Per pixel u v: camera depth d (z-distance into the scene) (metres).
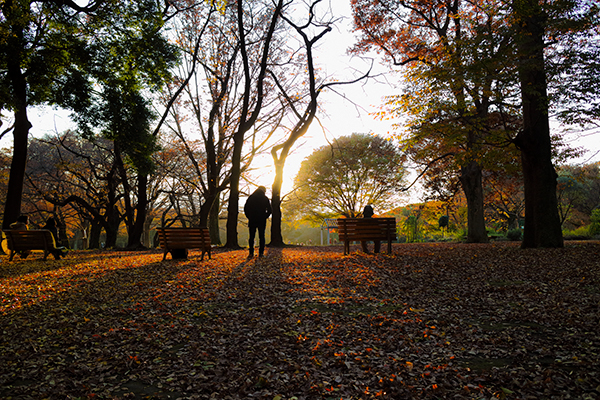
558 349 3.51
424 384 2.90
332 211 37.19
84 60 16.08
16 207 15.54
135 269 9.05
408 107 14.05
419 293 5.88
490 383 2.90
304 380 3.00
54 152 33.34
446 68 12.55
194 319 4.78
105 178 25.11
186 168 31.62
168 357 3.56
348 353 3.51
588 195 39.84
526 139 12.51
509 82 11.47
